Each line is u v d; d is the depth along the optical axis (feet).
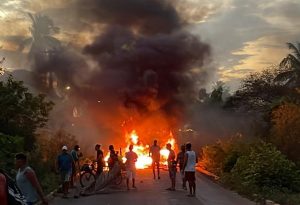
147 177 80.84
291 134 74.38
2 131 63.46
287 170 55.52
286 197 46.44
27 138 66.64
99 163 60.54
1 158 48.78
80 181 62.18
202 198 50.96
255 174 55.26
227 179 63.98
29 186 26.43
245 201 48.49
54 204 47.44
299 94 105.19
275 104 99.30
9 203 18.67
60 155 53.62
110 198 51.80
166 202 47.73
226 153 87.92
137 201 48.85
